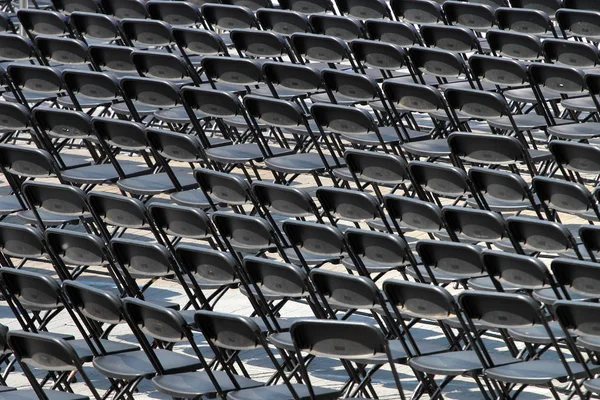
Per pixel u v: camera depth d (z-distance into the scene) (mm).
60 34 35375
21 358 18031
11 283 20297
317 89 29391
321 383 21703
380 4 35781
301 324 16812
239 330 17531
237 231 22031
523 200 22844
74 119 27250
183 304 26016
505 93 31094
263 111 27562
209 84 33250
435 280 20047
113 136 26969
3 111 28203
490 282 21047
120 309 18578
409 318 21109
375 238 20391
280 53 32156
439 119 30750
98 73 29172
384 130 29391
